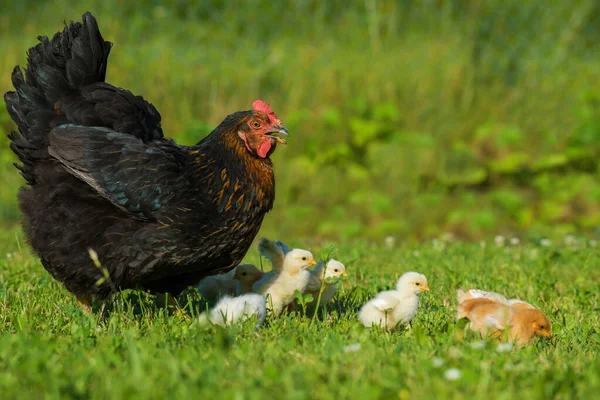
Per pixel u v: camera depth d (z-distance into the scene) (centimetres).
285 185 2283
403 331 937
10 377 639
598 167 2419
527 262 1443
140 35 2581
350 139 2402
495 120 2475
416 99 2470
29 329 841
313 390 625
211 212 920
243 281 1109
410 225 2197
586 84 2583
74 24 999
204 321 878
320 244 1791
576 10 2756
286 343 788
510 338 891
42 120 952
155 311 1002
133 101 991
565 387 626
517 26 2703
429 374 668
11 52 2452
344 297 1145
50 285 1137
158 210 901
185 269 940
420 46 2584
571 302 1116
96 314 962
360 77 2484
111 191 898
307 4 2708
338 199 2277
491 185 2380
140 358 695
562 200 2302
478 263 1403
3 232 1827
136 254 905
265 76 2473
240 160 941
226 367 696
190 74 2427
